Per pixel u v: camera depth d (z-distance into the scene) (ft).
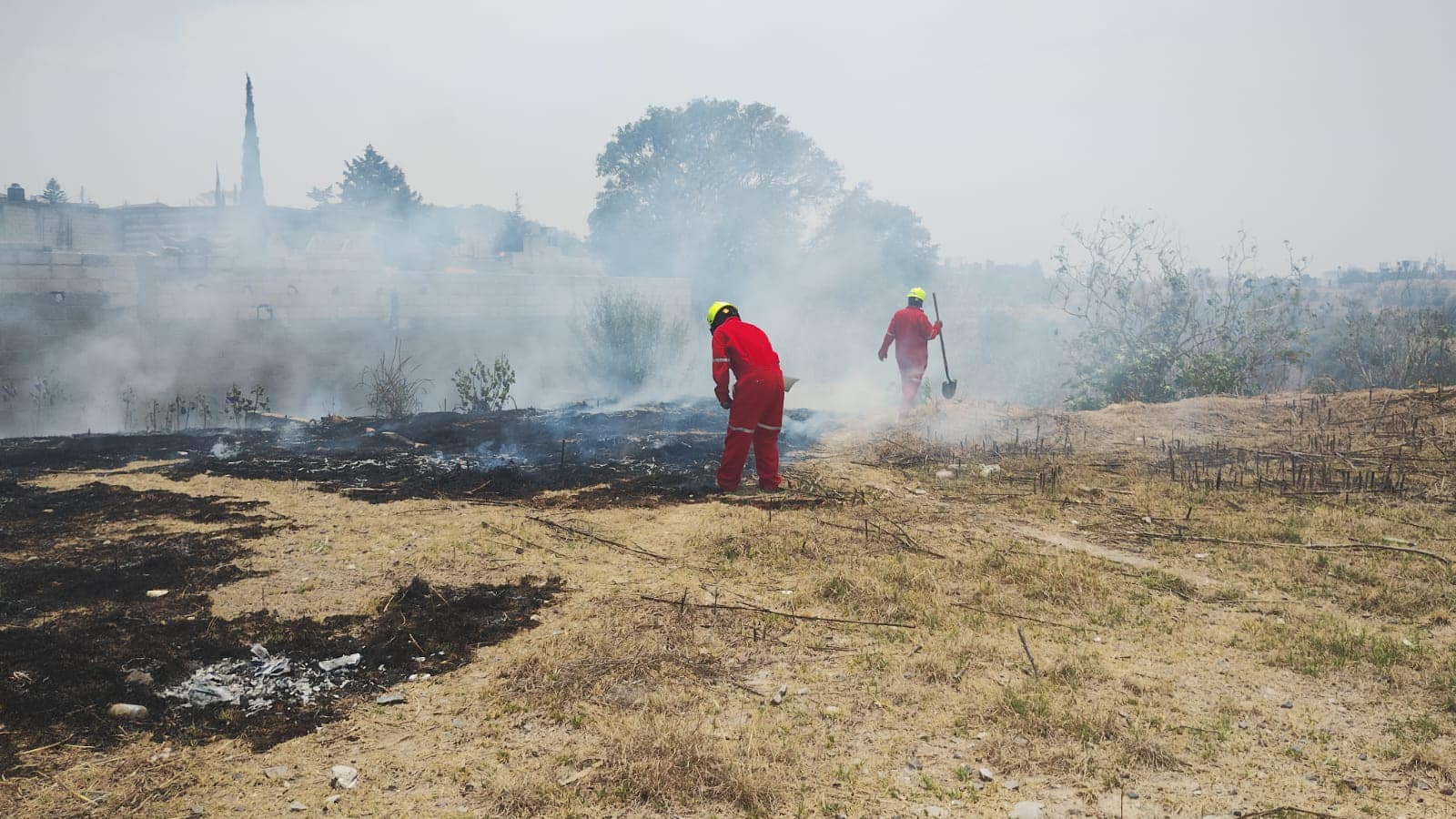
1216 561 20.24
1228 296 51.01
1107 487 27.71
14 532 21.17
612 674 13.88
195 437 36.11
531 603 17.12
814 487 27.20
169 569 18.56
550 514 23.67
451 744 11.97
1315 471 28.96
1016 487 27.81
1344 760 11.62
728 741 12.02
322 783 11.01
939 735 12.30
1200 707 13.09
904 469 30.58
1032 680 13.87
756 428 26.63
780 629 15.97
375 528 22.07
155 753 11.56
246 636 15.19
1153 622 16.42
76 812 10.22
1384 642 15.01
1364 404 38.11
